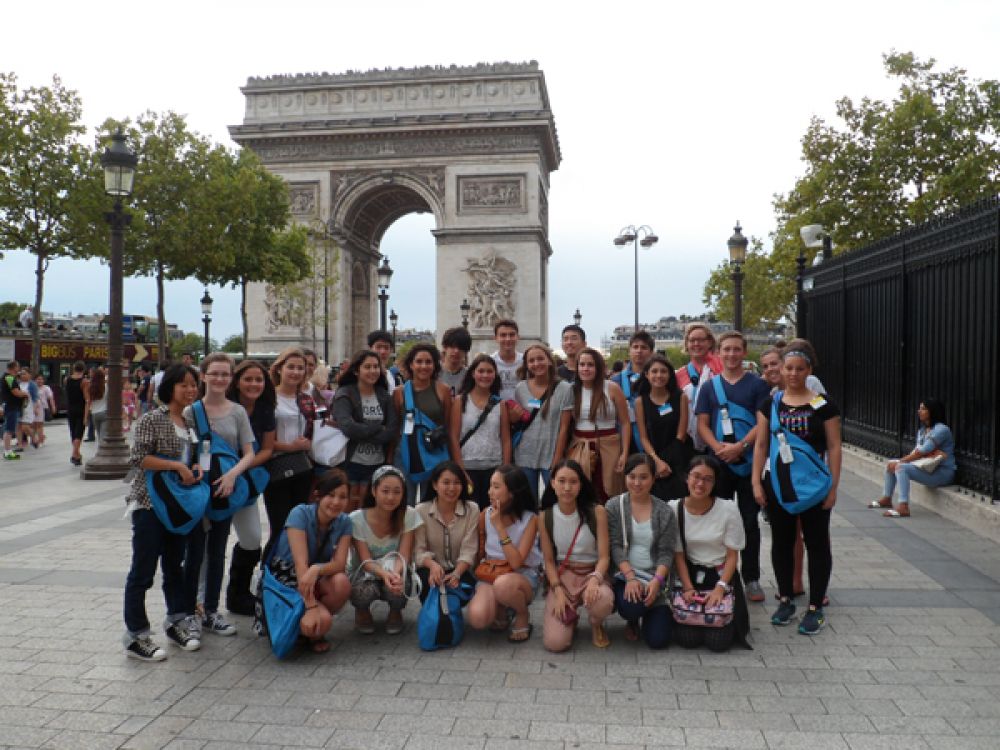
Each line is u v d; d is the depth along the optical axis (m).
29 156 34.19
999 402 12.45
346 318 61.19
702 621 7.68
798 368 8.61
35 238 35.34
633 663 7.46
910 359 16.44
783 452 8.40
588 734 5.97
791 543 8.58
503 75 58.09
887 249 17.56
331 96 59.94
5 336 43.62
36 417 28.19
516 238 57.69
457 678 7.12
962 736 5.89
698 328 11.03
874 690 6.73
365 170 59.59
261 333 59.84
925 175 36.09
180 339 129.75
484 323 57.56
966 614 8.68
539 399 10.01
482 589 8.07
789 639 8.02
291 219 59.66
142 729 6.10
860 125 37.19
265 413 8.94
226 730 6.08
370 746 5.80
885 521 13.55
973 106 36.34
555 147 66.06
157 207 41.75
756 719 6.20
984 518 12.41
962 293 13.85
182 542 8.01
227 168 45.19
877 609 8.88
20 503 16.41
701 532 7.97
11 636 8.19
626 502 8.19
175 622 8.09
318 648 7.80
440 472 8.34
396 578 7.99
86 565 11.05
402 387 10.01
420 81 58.91
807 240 24.61
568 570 8.21
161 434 7.71
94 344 48.38
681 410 10.07
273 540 8.54
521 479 8.18
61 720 6.26
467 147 58.31
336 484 8.00
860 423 19.66
